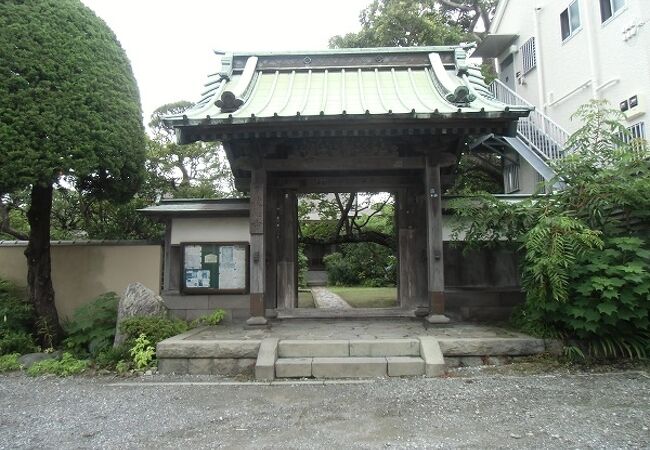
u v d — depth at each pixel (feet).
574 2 38.73
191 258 26.96
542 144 36.94
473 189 52.65
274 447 10.93
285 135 21.22
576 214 19.88
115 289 28.53
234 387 16.17
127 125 25.71
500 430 11.64
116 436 11.84
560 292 16.90
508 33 50.67
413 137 22.81
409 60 27.89
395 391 15.20
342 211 45.39
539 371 17.08
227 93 21.01
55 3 24.35
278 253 26.84
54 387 16.81
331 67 27.53
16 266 29.27
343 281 66.39
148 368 18.52
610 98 33.94
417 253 26.43
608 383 15.38
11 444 11.44
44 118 21.90
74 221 45.11
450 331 21.06
